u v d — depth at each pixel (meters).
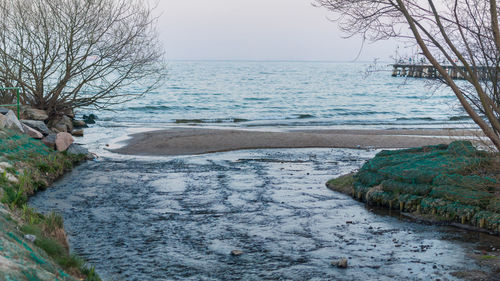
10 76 24.42
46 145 18.27
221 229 10.40
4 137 15.55
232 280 7.56
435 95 68.75
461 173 11.45
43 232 8.48
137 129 29.62
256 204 12.55
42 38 24.31
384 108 50.88
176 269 8.05
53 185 14.36
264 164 18.55
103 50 24.95
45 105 26.28
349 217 11.32
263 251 8.98
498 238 9.47
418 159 12.84
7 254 5.35
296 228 10.45
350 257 8.62
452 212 10.55
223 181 15.37
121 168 17.39
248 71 182.38
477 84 7.96
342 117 41.94
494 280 7.37
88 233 9.98
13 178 12.92
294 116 42.09
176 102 54.28
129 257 8.61
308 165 18.42
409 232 10.06
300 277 7.68
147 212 11.73
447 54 8.11
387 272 7.84
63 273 6.11
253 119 39.50
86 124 31.53
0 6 23.44
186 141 23.56
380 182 12.76
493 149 11.82
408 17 7.85
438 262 8.26
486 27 8.44
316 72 180.88
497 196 10.38
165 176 16.08
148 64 25.92
